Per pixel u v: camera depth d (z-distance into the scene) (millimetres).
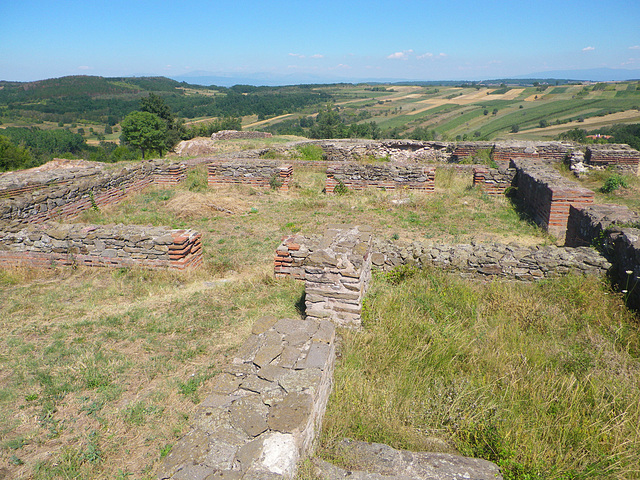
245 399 3193
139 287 6527
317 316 5305
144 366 4316
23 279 6895
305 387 3279
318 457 3113
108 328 5160
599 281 6305
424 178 13219
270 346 3881
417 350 4719
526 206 11828
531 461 3195
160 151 37844
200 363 4406
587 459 3273
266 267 7480
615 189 13391
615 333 5102
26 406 3703
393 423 3631
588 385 4152
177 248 6969
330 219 10750
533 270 6656
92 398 3816
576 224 8539
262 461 2617
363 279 5621
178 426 3445
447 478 2934
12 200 9273
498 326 5250
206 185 14383
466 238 9391
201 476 2545
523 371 4371
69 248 7281
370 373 4352
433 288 6301
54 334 5000
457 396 3842
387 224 10383
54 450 3207
